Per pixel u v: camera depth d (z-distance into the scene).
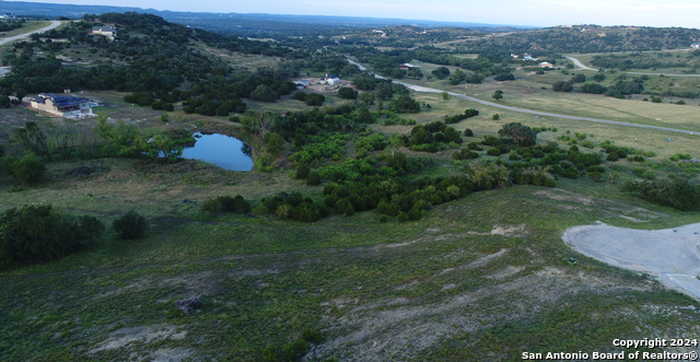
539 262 32.41
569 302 26.59
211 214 49.06
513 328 24.08
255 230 43.94
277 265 35.41
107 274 34.00
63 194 56.31
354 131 99.94
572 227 39.50
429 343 23.23
